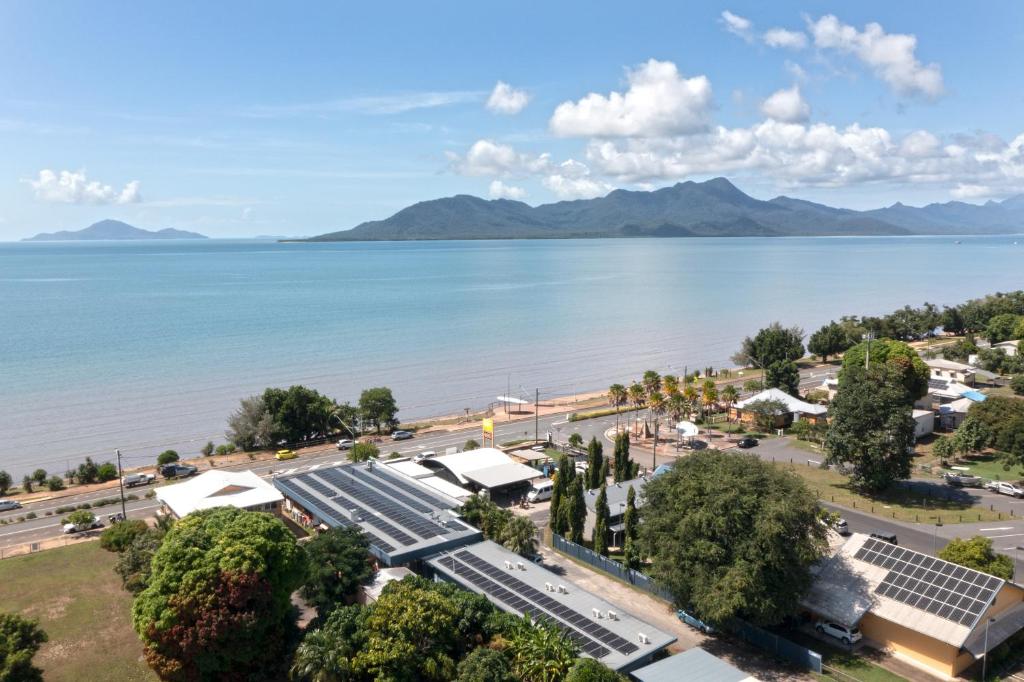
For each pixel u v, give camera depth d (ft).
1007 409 357.00
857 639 200.03
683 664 175.73
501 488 340.80
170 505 288.92
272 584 184.75
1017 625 194.80
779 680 182.80
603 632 185.47
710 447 404.77
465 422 482.28
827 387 522.47
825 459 339.77
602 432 445.37
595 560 254.88
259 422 428.15
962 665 185.68
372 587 207.10
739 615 210.38
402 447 419.33
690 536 200.95
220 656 175.32
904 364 428.56
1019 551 256.73
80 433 478.59
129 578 230.68
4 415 518.37
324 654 166.81
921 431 418.72
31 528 302.25
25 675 168.14
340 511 270.46
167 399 561.43
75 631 211.20
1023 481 334.03
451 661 169.07
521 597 203.10
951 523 286.05
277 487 311.27
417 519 259.80
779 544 192.95
